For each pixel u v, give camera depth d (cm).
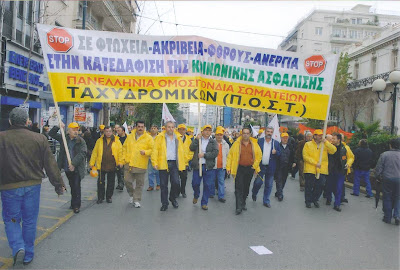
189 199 859
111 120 2116
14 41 1683
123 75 655
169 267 420
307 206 809
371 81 3200
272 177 807
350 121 3603
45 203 751
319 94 727
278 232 587
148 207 750
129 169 755
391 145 700
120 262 432
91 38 642
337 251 498
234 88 705
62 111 2291
